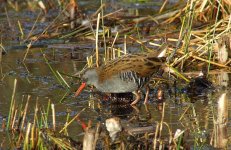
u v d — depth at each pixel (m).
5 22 18.89
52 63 14.95
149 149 9.67
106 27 16.44
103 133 9.92
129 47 15.61
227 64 14.12
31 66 14.78
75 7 17.73
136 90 12.18
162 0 20.61
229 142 10.04
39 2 19.55
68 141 9.79
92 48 16.02
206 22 16.44
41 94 12.75
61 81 13.55
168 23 17.38
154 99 12.46
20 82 13.58
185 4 17.52
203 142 10.10
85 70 12.37
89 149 8.88
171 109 11.80
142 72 12.09
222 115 10.44
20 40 16.89
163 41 14.92
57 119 11.30
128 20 17.69
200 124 10.91
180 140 9.48
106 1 20.89
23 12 20.03
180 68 13.86
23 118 10.44
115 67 12.16
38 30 17.69
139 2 20.50
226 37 14.23
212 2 16.73
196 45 14.81
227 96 12.41
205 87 13.04
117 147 9.68
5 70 14.49
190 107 11.91
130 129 10.09
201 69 14.02
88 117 11.41
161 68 13.14
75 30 17.09
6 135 10.59
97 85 12.27
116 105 12.15
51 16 19.25
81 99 12.48
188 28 14.05
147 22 17.70
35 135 9.80
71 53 15.71
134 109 11.91
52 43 16.64
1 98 12.50
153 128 10.23
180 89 12.92
